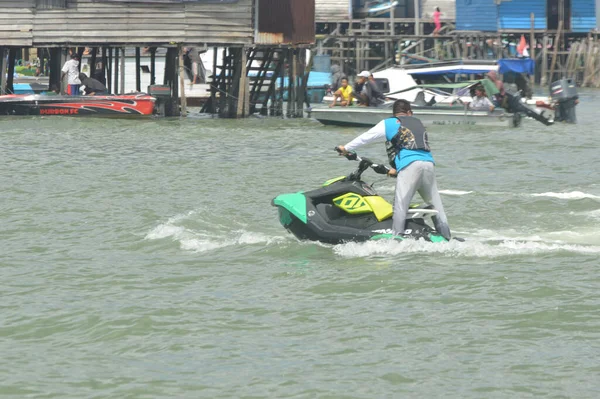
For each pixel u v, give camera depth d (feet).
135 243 141.90
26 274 123.85
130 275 122.72
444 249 131.13
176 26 416.26
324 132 344.08
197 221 156.46
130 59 540.11
